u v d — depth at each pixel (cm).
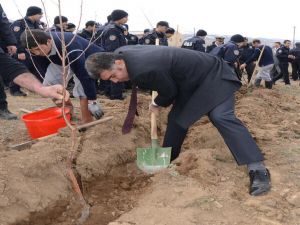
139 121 584
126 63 370
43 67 549
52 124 527
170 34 1089
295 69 1789
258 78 1241
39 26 863
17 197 372
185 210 356
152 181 426
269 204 366
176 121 404
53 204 389
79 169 443
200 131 584
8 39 671
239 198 383
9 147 500
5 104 654
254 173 388
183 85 398
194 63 390
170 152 461
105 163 466
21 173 396
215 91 391
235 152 383
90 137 497
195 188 388
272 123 673
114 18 848
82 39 545
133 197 409
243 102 809
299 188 402
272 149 514
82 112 576
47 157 428
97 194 423
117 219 350
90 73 373
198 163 441
